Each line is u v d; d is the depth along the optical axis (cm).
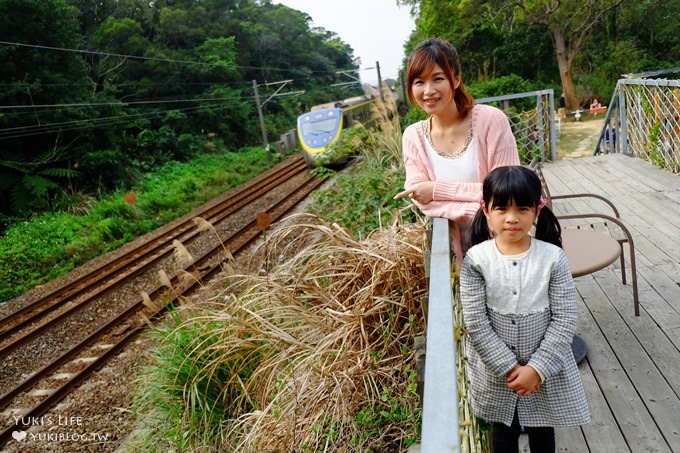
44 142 2025
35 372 673
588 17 2542
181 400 383
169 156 2670
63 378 637
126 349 688
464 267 171
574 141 1700
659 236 412
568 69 2631
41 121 1964
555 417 165
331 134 1847
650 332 286
